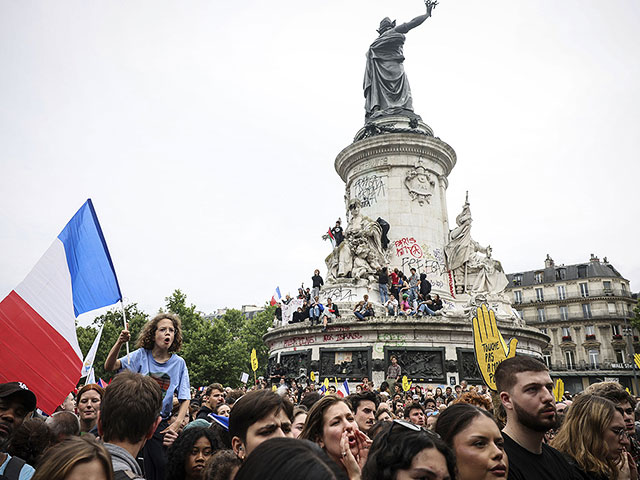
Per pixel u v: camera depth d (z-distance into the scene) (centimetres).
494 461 333
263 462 153
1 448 407
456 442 342
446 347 2322
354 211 2891
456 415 352
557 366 7469
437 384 2252
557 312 7756
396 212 2981
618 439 453
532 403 395
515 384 406
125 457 339
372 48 3600
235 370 5881
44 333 654
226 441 594
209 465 366
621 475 465
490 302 2780
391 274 2608
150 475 585
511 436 412
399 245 2905
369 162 3153
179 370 679
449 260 3009
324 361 2361
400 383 2175
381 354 2289
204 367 5506
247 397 413
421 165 3081
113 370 655
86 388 677
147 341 669
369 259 2748
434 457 268
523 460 391
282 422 409
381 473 274
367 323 2325
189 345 5566
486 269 2975
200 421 618
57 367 652
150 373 651
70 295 690
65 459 253
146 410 367
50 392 640
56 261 691
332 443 420
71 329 677
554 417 393
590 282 7681
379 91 3534
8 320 639
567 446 461
